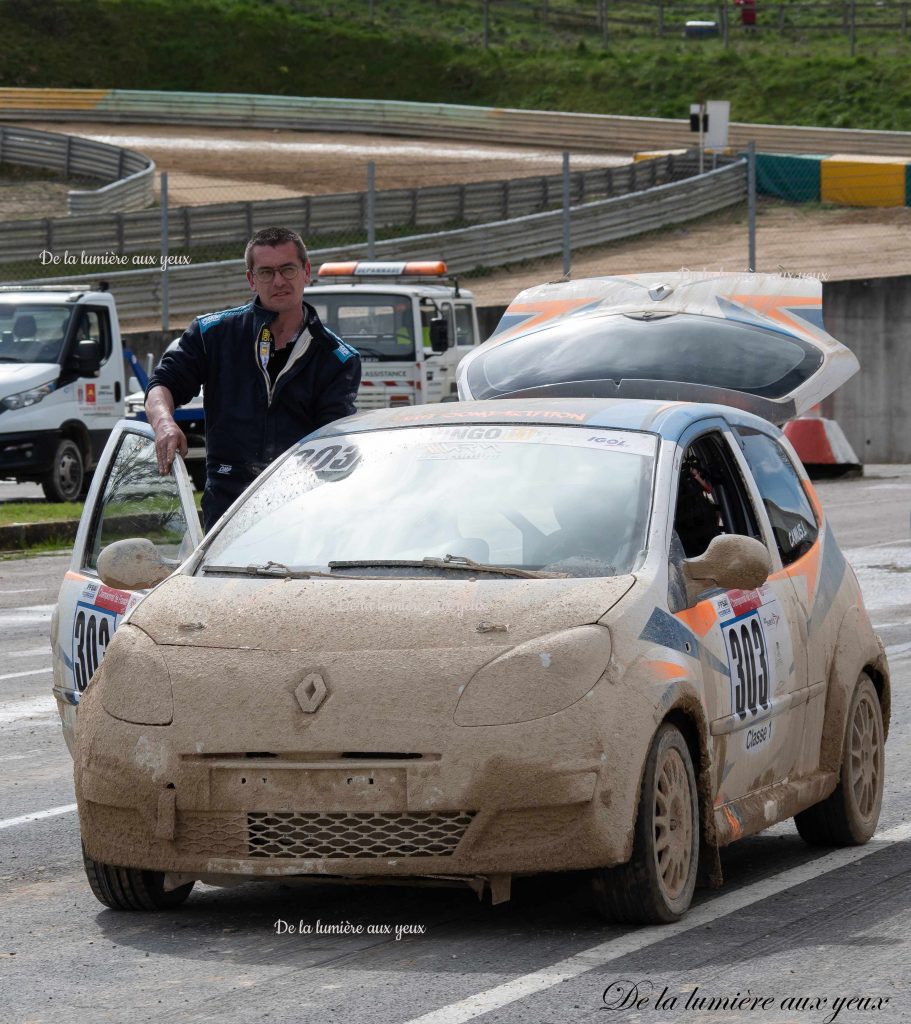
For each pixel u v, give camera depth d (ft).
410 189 255.50
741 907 34.96
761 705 37.01
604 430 38.27
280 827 31.65
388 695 31.42
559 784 30.73
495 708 31.09
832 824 41.06
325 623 32.86
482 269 247.29
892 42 422.41
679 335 85.40
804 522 42.47
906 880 37.68
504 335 90.48
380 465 38.47
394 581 34.04
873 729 42.80
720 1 459.32
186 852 32.19
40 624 82.69
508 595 33.06
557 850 30.86
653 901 32.45
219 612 33.86
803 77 397.80
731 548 35.32
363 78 425.69
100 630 40.68
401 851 31.12
